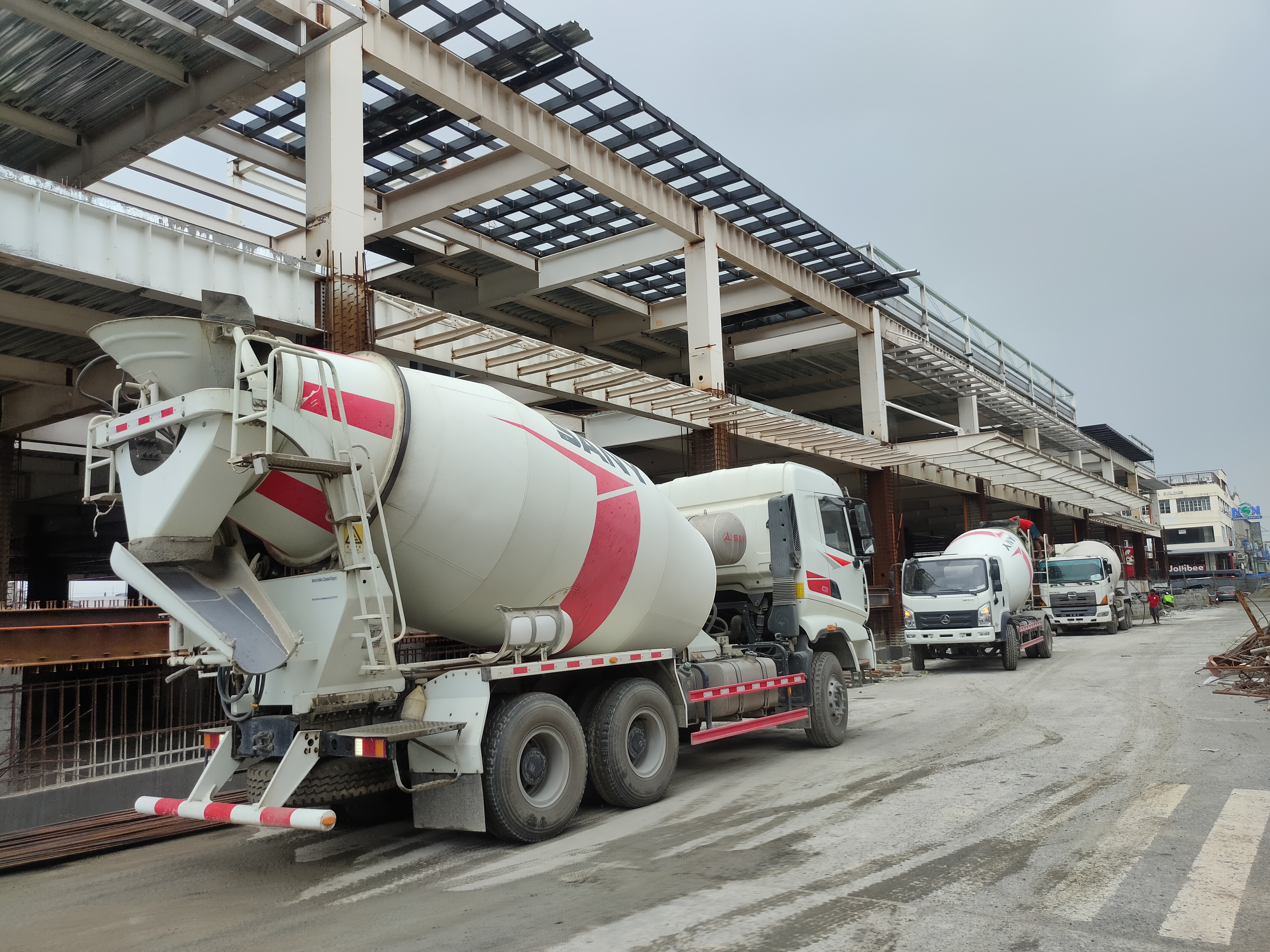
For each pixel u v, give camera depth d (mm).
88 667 9125
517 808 6613
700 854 6199
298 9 12117
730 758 10383
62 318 13203
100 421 6305
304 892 5848
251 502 6121
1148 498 61562
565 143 17344
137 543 5969
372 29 13633
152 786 8867
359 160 12688
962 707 13828
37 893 6219
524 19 14406
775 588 10750
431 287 25484
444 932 4875
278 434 5961
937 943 4406
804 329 28297
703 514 11391
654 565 8516
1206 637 26562
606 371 16812
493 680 6715
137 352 5977
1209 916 4676
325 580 6160
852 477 32094
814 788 8305
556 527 7438
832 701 10828
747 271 22547
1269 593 71812
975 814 6984
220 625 5777
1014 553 23047
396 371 6758
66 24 12289
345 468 6090
